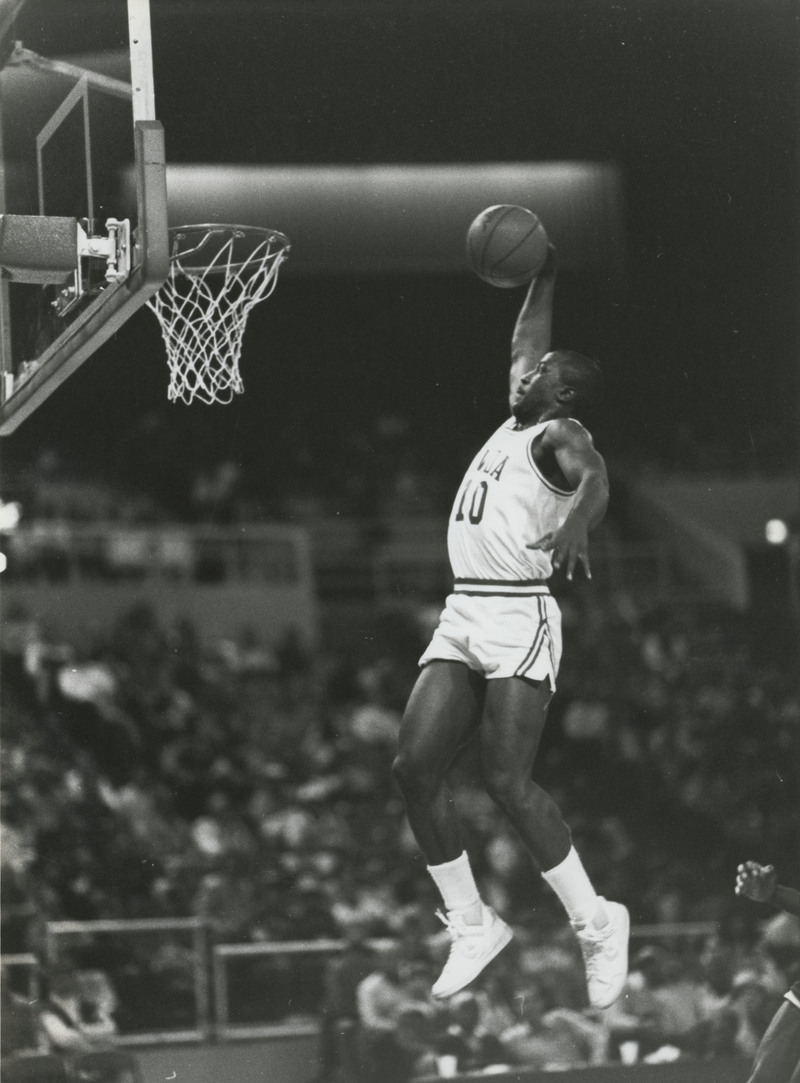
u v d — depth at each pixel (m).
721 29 5.30
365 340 5.55
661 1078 5.02
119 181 3.71
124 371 5.80
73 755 5.78
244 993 5.34
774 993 5.16
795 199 5.31
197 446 6.04
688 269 5.34
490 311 5.51
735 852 5.59
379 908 5.54
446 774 3.62
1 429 4.66
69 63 4.05
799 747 5.76
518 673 3.54
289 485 6.09
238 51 5.34
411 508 6.07
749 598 5.88
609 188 5.30
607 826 5.66
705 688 5.86
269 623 6.09
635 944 5.32
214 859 5.67
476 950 3.58
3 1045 5.17
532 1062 5.05
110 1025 5.27
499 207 3.83
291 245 5.36
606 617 5.91
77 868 5.58
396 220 5.38
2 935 5.38
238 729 5.96
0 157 4.61
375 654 6.12
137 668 5.99
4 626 5.93
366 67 5.36
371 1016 5.25
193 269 4.55
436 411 5.81
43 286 4.17
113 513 6.07
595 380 3.70
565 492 3.58
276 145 5.34
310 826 5.78
